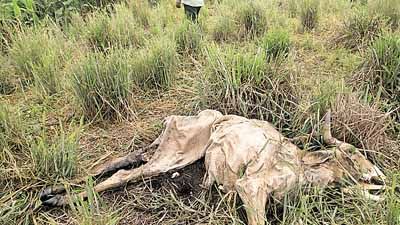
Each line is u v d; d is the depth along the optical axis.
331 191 3.20
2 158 3.57
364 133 3.71
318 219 3.01
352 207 3.08
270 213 3.04
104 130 4.20
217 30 6.59
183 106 4.52
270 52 5.18
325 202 3.08
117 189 3.39
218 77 4.20
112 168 3.58
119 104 4.37
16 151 3.74
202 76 4.36
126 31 6.14
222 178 3.18
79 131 3.88
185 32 5.98
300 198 3.00
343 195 3.13
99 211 3.06
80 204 3.19
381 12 6.38
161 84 5.01
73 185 3.37
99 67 4.29
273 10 7.40
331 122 3.74
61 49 5.54
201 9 8.00
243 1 7.42
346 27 6.21
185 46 5.91
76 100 4.35
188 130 3.58
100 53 4.72
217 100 4.12
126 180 3.36
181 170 3.48
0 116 3.81
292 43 6.00
